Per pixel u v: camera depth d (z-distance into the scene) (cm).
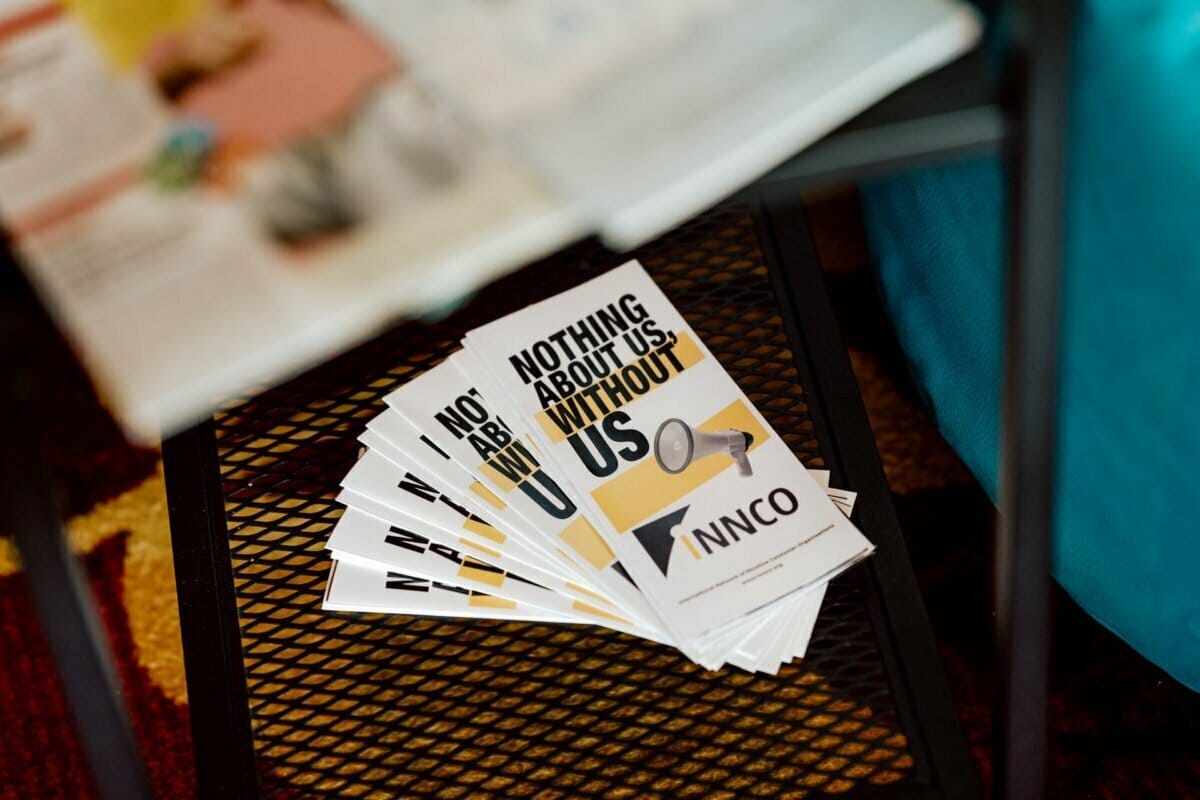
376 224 43
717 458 69
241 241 43
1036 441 56
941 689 64
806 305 75
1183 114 52
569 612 67
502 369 72
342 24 49
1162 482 65
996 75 49
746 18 47
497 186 44
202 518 71
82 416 103
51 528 48
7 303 43
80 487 100
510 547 68
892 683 64
